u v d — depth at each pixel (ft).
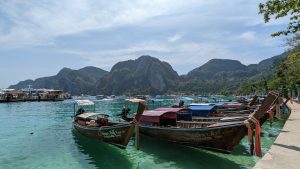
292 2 31.35
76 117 95.76
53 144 73.51
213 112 95.50
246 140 69.72
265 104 43.80
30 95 435.53
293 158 36.04
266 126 94.32
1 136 87.86
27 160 57.52
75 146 70.49
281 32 37.42
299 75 114.21
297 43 98.68
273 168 31.63
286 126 66.33
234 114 90.74
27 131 98.99
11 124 122.42
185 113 77.00
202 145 55.57
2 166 53.36
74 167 52.06
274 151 39.96
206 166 49.03
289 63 102.68
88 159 57.72
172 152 60.49
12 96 385.70
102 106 267.18
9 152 64.69
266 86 292.40
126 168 50.42
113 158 57.98
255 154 45.11
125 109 96.94
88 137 76.13
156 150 62.90
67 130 100.99
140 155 59.16
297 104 161.68
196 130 54.95
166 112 72.64
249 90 440.04
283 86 194.49
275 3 32.94
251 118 44.65
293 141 47.26
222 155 55.26
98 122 78.74
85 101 114.83
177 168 49.01
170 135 63.10
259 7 34.81
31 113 189.06
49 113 188.85
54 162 55.77
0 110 220.23
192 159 54.03
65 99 508.94
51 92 464.24
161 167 49.93
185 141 59.31
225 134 49.80
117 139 62.39
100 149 66.74
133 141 74.28
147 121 76.02
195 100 321.52
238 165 48.52
